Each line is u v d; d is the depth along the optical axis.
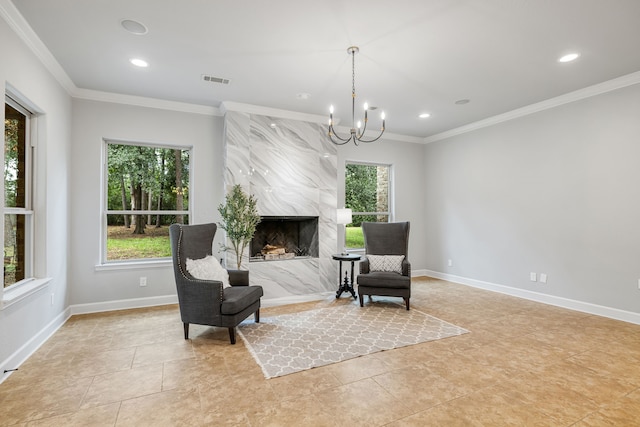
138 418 1.84
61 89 3.40
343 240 5.53
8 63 2.31
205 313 2.93
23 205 2.85
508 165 4.76
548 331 3.22
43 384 2.20
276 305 4.26
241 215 4.10
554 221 4.19
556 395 2.06
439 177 5.98
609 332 3.18
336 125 5.34
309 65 3.21
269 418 1.83
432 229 6.13
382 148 5.90
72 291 3.76
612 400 2.01
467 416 1.85
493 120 4.92
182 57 3.05
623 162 3.54
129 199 4.18
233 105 4.23
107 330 3.24
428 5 2.29
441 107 4.47
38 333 2.83
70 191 3.71
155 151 4.32
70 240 3.72
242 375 2.33
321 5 2.28
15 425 1.77
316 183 4.79
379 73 3.40
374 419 1.82
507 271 4.77
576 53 2.98
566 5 2.28
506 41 2.77
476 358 2.60
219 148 4.52
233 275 3.57
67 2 2.23
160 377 2.30
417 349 2.78
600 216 3.74
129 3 2.25
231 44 2.82
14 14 2.31
